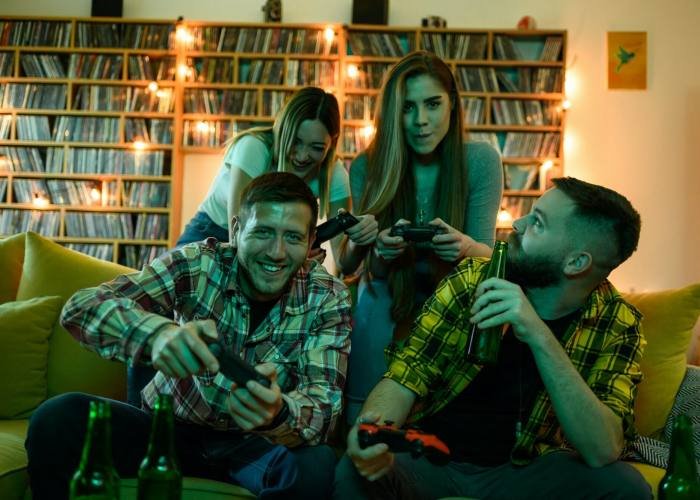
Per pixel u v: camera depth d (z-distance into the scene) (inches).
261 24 207.9
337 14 215.0
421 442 47.9
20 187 206.4
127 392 80.2
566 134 211.9
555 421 62.2
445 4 215.0
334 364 62.2
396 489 58.9
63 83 207.9
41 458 55.5
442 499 56.4
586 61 213.8
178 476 41.7
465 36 209.0
